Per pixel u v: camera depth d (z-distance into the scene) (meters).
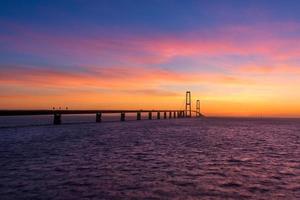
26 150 26.02
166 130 61.47
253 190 13.23
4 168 17.61
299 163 20.61
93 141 35.03
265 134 53.06
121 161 20.42
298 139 41.84
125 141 35.38
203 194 12.49
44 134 45.47
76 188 13.16
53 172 16.53
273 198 12.06
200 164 19.62
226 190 13.16
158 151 26.06
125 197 11.92
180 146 30.44
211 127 80.94
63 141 34.69
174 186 13.70
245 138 42.84
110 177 15.40
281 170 17.92
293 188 13.61
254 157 23.31
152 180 14.82
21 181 14.36
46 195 12.06
